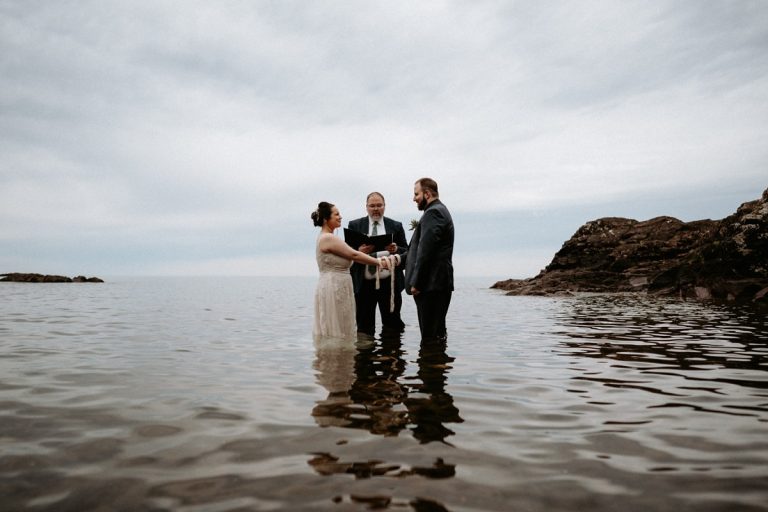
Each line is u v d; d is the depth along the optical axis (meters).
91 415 2.86
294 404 3.09
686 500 1.79
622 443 2.41
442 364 4.49
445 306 6.24
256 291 31.69
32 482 1.92
